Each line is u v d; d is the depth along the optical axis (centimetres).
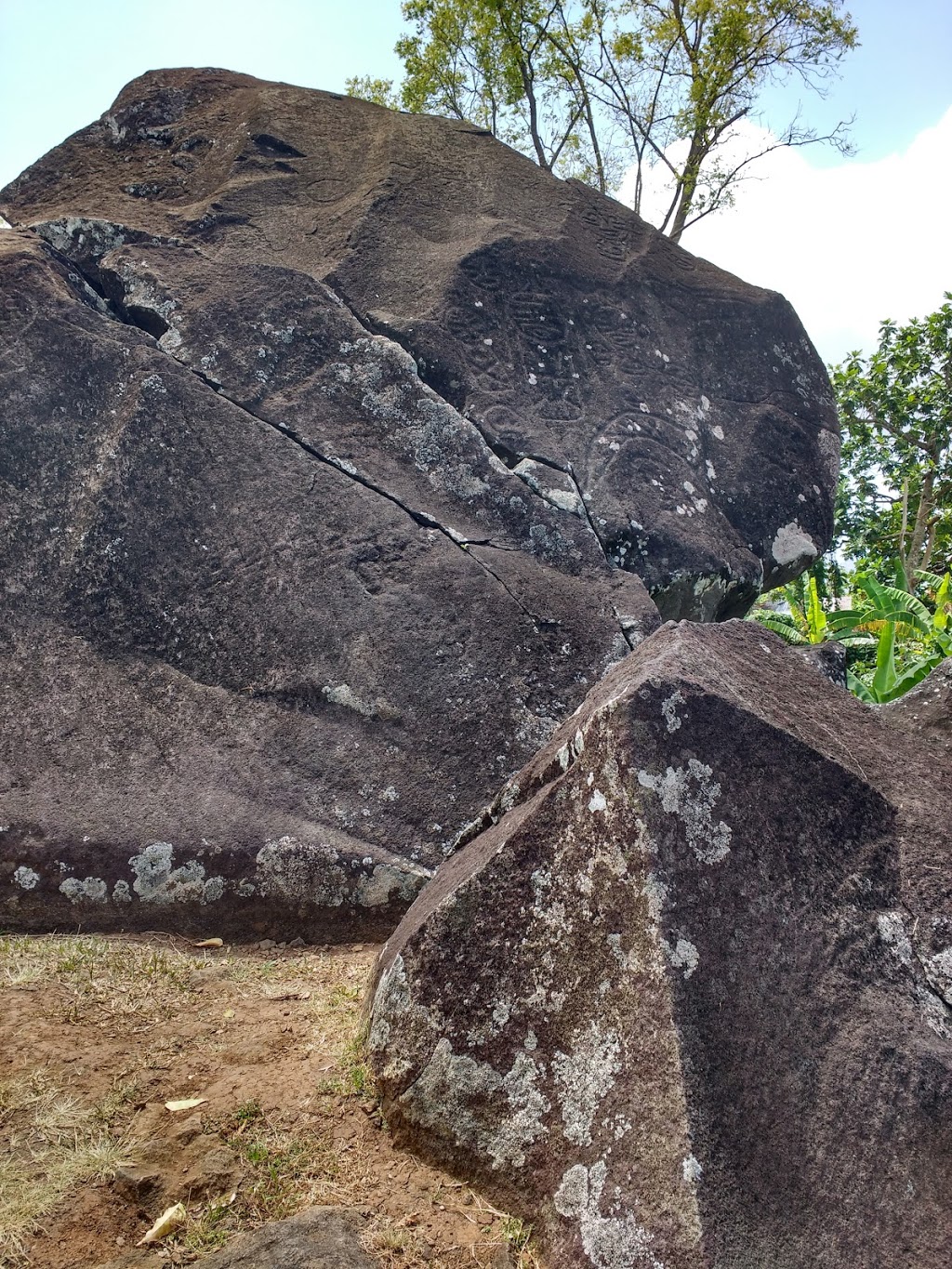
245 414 416
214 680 366
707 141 1458
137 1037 249
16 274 413
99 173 546
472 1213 191
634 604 426
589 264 551
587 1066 189
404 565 401
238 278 454
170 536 383
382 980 232
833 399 597
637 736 201
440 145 580
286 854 330
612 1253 168
